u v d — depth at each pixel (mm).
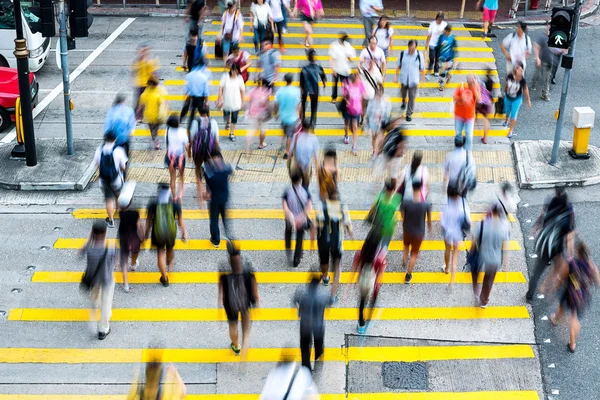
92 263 12648
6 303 13961
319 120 20594
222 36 23359
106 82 22531
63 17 17375
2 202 16938
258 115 18719
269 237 15922
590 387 12414
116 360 12750
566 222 13258
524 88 19375
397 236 15953
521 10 28438
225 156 18844
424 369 12680
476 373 12633
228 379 12406
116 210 16594
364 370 12617
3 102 19781
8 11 21938
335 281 13875
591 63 23938
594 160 18516
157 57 24156
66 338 13188
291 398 10555
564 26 16734
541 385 12430
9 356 12781
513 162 18688
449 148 19312
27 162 17906
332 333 13367
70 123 18219
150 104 18516
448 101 21688
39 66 22234
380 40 21781
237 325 12594
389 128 17141
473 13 27938
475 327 13617
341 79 20953
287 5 24641
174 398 10453
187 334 13352
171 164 16000
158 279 14633
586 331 13539
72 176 17625
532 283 14023
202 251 15422
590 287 13945
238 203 17031
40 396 12008
